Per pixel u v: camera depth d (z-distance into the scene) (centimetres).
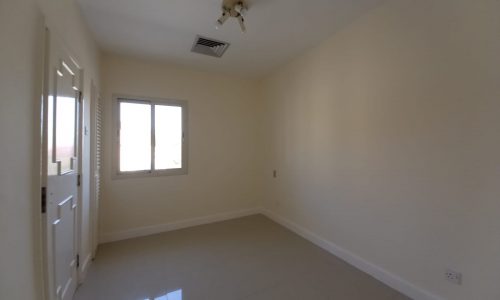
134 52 286
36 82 112
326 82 265
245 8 196
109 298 181
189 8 201
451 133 158
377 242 209
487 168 142
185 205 342
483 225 144
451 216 159
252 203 400
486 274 143
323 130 271
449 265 160
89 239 231
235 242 288
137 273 217
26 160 104
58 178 140
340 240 249
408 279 184
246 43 269
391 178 197
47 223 121
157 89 319
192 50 283
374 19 208
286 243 285
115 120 292
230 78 378
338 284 201
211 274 217
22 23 99
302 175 306
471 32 148
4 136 87
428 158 171
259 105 403
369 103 215
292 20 222
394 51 192
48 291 122
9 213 90
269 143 379
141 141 312
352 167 234
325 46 264
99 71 270
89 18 209
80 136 188
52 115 129
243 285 200
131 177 303
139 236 305
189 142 345
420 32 175
